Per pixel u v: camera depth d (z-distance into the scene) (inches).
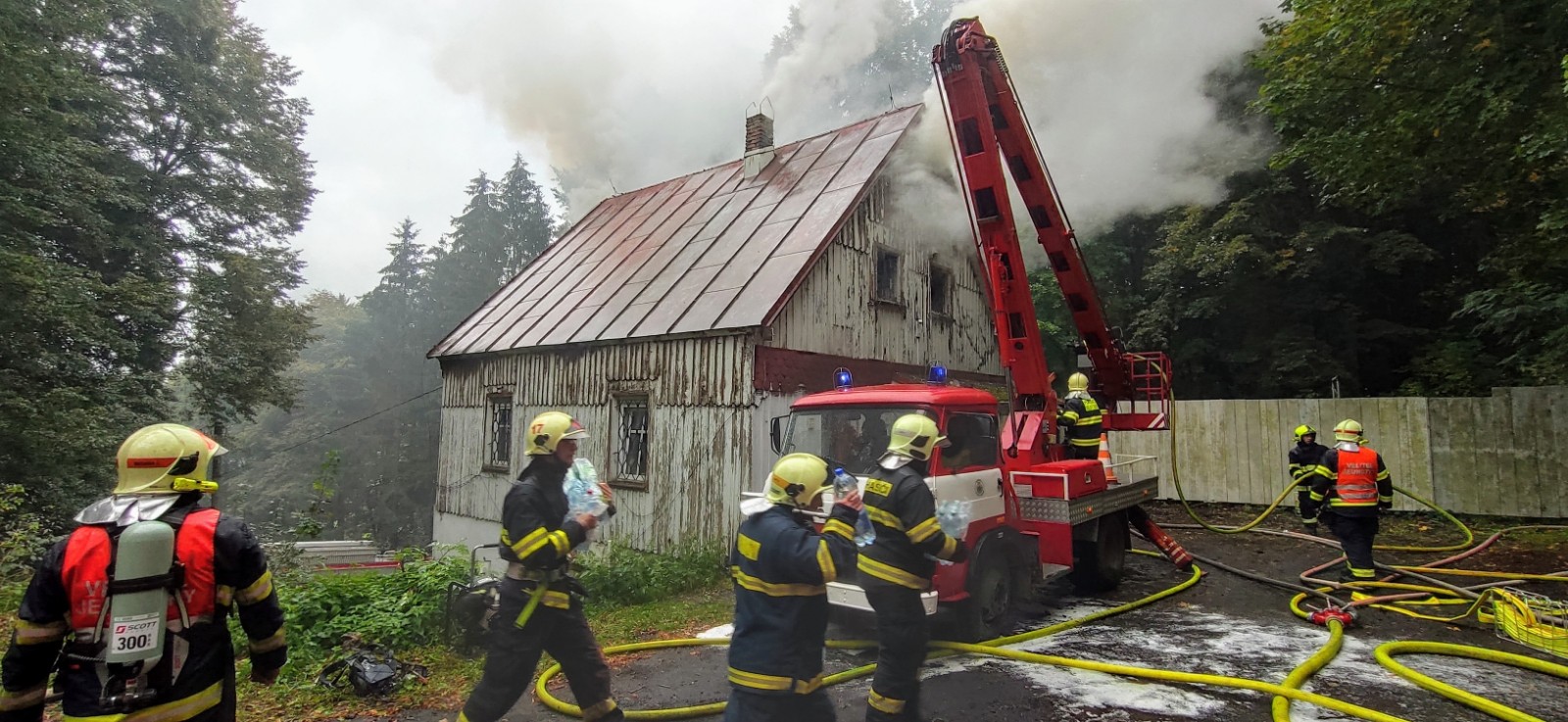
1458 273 609.6
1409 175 385.1
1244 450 510.9
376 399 1688.0
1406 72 349.4
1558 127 300.7
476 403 538.0
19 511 371.2
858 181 445.4
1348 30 347.3
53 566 82.0
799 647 109.9
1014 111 282.7
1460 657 203.9
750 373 360.5
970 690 183.9
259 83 788.0
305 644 203.6
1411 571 288.7
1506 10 311.3
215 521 89.7
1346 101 380.8
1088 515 261.9
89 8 513.0
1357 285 616.7
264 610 92.5
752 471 354.0
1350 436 283.3
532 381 489.7
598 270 540.7
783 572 108.8
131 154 674.2
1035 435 265.7
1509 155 356.5
